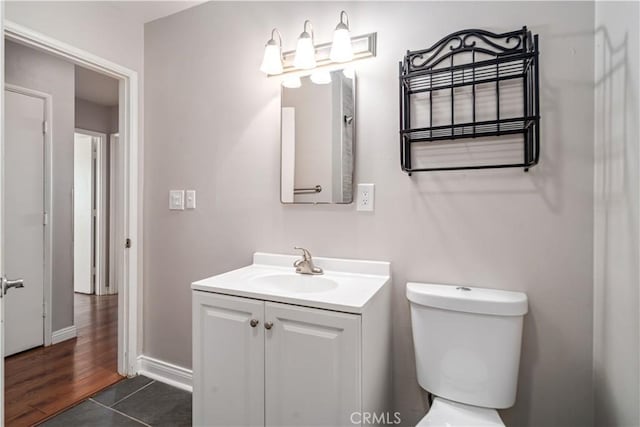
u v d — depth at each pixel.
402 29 1.55
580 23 1.29
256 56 1.87
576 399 1.31
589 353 1.29
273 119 1.83
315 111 1.71
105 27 2.00
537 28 1.34
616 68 1.12
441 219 1.49
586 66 1.28
